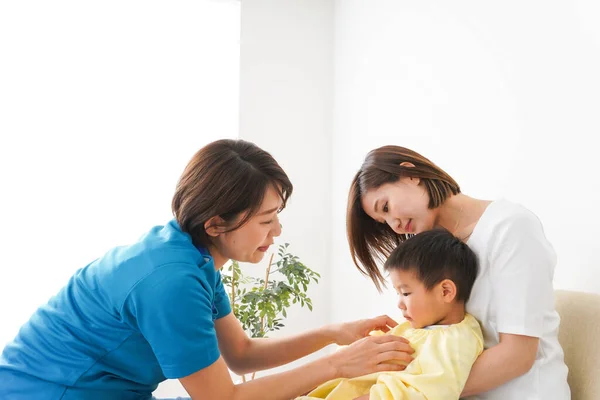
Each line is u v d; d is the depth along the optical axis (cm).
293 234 300
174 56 288
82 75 273
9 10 262
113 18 279
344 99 295
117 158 276
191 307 112
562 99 148
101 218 271
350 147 285
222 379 115
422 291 124
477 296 123
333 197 304
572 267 144
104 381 119
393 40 243
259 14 301
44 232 262
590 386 116
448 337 117
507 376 112
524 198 162
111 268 119
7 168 258
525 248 116
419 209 132
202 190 120
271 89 301
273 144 299
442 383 109
